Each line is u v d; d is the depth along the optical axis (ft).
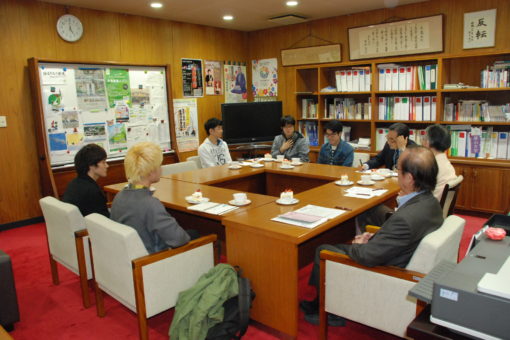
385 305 5.81
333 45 17.95
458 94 15.35
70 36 14.67
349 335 7.25
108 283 7.20
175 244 6.74
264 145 19.88
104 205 8.84
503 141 13.91
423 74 15.16
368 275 5.90
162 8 15.52
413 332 3.52
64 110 14.19
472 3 14.42
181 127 18.71
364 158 13.76
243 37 21.18
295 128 19.21
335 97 18.34
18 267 10.78
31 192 14.42
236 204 8.21
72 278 10.06
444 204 8.24
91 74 14.80
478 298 3.08
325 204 8.09
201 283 6.59
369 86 16.60
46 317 8.18
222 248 10.19
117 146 15.76
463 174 14.30
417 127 16.52
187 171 12.44
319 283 6.93
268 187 13.07
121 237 6.33
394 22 15.99
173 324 6.43
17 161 13.99
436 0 15.15
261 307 7.17
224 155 14.51
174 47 18.10
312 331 7.36
